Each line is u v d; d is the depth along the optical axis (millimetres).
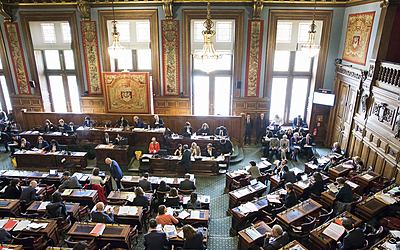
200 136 11047
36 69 13648
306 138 11156
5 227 5730
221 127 11242
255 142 12828
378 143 8688
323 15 11617
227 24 12484
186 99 13219
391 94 7898
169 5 11695
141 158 9750
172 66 12852
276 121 12570
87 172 10164
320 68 12211
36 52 13578
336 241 5289
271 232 5215
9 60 13508
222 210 7965
